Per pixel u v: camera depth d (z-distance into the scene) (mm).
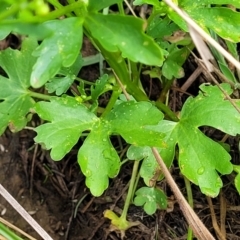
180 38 158
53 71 112
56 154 134
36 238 174
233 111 140
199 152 138
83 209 174
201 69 172
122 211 167
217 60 162
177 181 168
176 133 142
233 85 156
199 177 137
